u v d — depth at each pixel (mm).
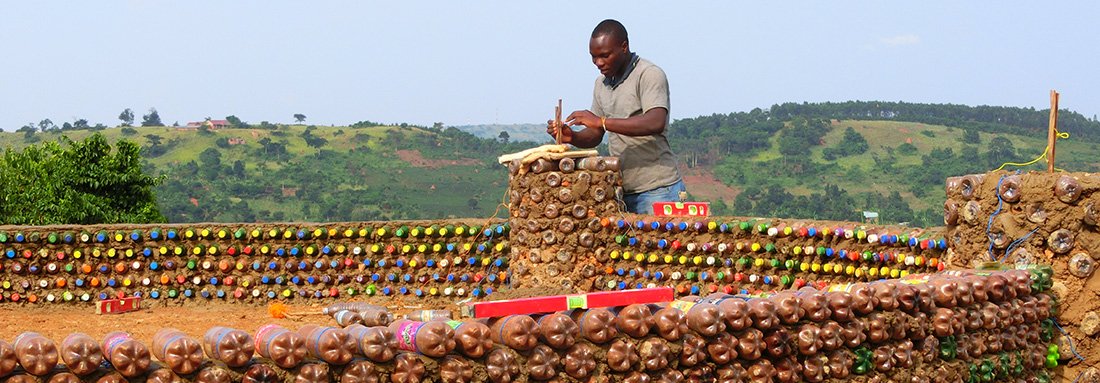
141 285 11461
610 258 10562
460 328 5555
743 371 6191
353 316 10023
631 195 11180
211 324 10508
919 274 8203
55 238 11305
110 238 11422
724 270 10297
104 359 4965
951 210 8695
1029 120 88250
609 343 5906
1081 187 7945
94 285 11359
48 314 11047
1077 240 8016
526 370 5680
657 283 10430
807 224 10086
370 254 11578
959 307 7141
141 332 10023
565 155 10555
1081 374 8047
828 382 6457
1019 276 7688
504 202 11547
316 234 11547
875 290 6656
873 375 6645
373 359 5367
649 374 5965
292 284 11547
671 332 5949
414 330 5535
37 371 4754
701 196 72625
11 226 11336
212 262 11508
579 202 10539
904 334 6746
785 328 6340
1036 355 7883
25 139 101688
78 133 103938
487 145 105812
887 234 9562
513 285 10844
